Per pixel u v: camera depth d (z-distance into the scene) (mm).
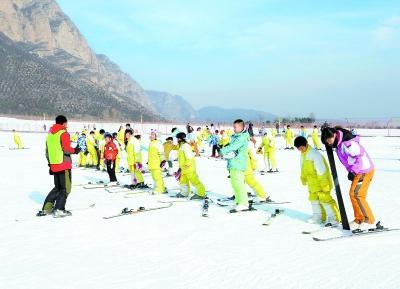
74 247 6965
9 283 5477
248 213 9328
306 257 6230
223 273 5660
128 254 6543
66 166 9344
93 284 5367
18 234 7824
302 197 11133
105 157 14445
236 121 9586
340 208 7633
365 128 57906
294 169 18359
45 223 8703
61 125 9492
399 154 25312
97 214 9500
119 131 23828
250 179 10359
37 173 17828
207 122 84812
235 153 9547
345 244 6809
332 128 7676
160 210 9836
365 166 7488
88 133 21688
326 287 5105
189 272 5723
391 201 10141
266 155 17359
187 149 10977
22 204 10875
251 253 6473
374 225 7738
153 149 12188
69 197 11844
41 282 5484
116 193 12547
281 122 67250
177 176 11578
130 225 8398
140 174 13484
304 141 8047
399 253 6316
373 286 5102
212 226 8203
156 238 7410
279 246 6801
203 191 11141
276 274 5574
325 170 7930
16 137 33469
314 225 8102
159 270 5820
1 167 20266
